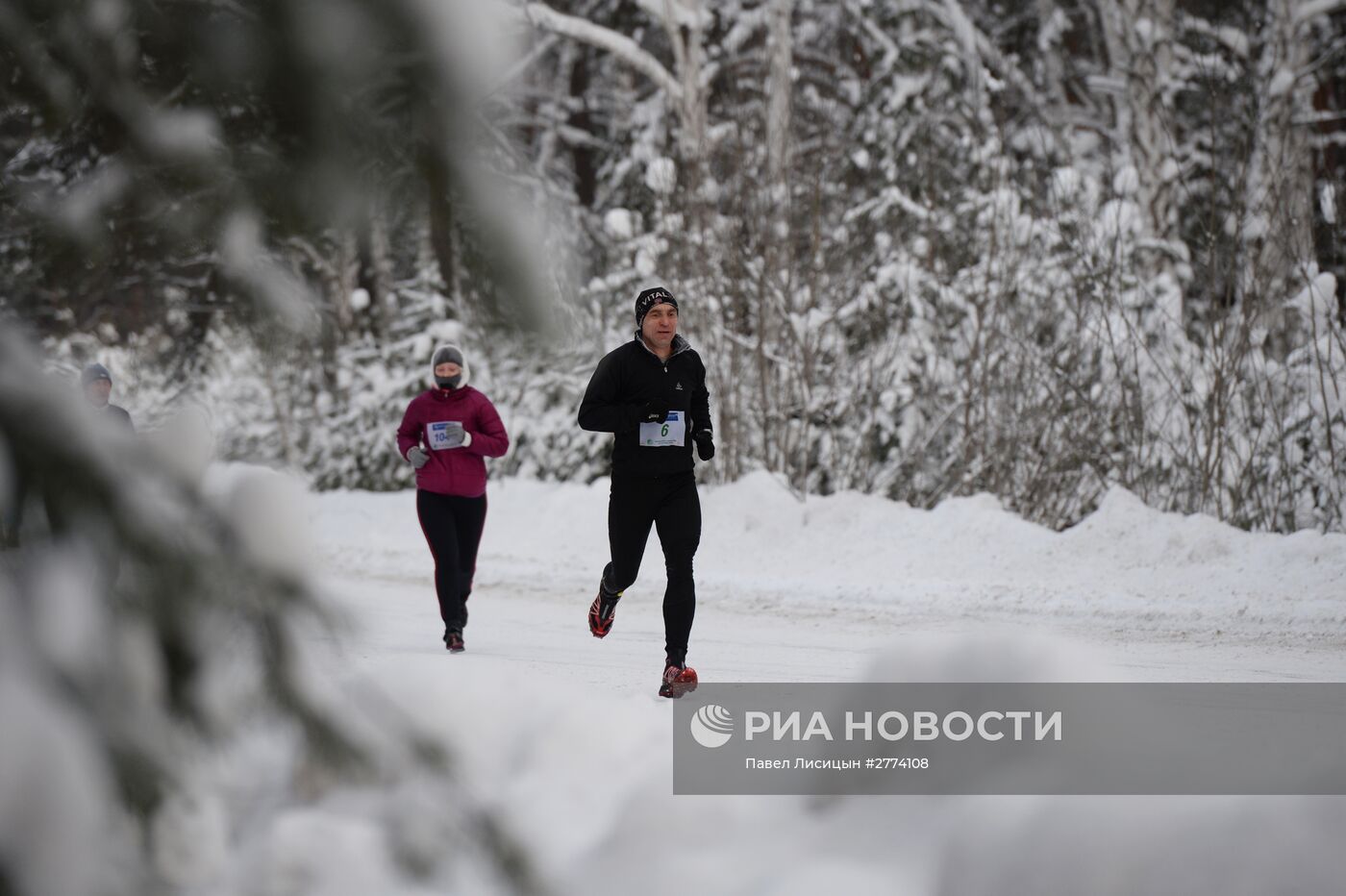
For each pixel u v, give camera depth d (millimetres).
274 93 2494
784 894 4816
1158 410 33094
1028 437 34094
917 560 29984
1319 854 4332
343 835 2465
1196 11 55781
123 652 2002
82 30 2496
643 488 15805
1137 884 4480
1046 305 35062
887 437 37219
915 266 38594
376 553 34625
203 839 2338
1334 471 29625
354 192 2545
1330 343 29969
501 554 34781
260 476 2248
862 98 46938
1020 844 4777
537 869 2443
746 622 23953
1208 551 27328
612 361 15797
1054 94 62125
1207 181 48312
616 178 57438
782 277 38469
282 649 2186
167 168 2527
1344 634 21297
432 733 2488
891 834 5219
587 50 68938
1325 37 58062
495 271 2650
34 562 1976
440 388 19875
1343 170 36969
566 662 18797
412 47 2457
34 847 1797
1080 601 24672
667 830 5691
